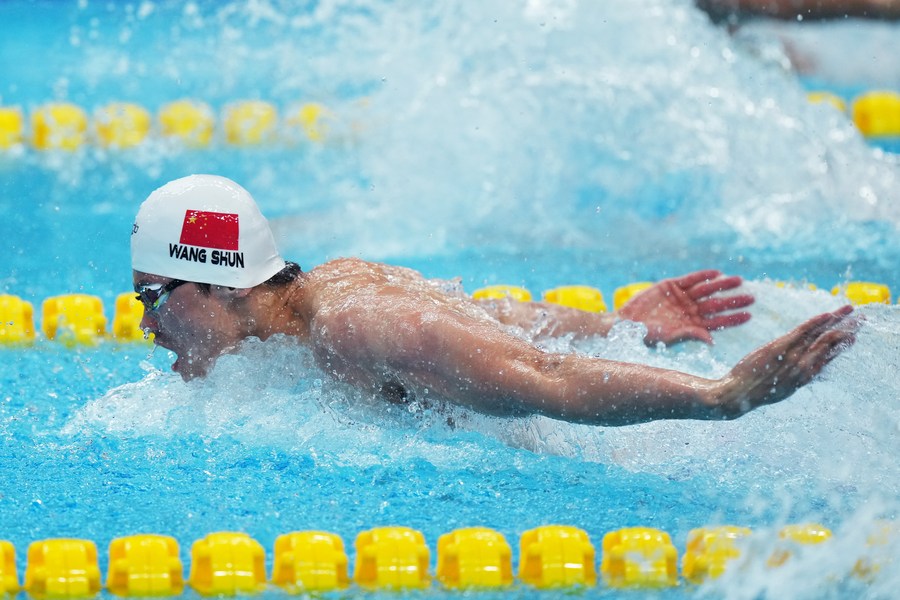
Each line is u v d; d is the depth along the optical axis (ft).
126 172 75.92
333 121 86.48
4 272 55.77
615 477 32.60
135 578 26.02
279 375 35.06
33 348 45.93
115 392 37.83
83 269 56.59
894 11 89.04
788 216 65.72
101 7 128.98
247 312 34.37
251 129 85.15
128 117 85.61
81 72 101.65
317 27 104.47
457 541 27.25
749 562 27.20
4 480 32.01
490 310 39.47
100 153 80.53
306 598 25.93
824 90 98.99
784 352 26.86
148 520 29.50
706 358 39.68
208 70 100.68
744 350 39.99
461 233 64.44
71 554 26.22
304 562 26.50
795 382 27.07
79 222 64.95
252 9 117.70
